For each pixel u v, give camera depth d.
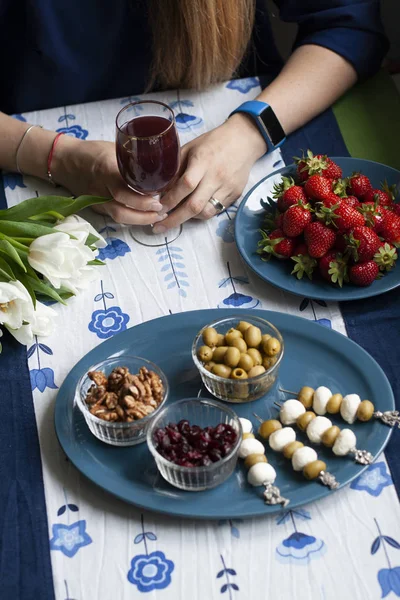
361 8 1.52
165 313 1.16
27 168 1.39
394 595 0.83
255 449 0.94
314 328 1.09
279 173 1.32
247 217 1.27
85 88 1.66
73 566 0.89
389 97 1.49
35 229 1.11
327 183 1.19
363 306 1.15
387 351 1.08
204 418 0.98
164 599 0.85
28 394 1.07
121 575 0.87
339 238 1.15
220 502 0.91
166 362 1.08
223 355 1.02
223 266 1.22
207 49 1.45
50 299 1.18
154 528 0.91
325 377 1.04
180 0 1.39
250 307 1.16
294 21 1.60
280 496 0.91
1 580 0.88
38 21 1.55
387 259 1.14
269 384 1.02
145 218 1.27
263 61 1.78
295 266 1.16
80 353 1.12
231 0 1.41
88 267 1.18
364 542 0.88
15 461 1.00
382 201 1.21
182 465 0.90
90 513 0.93
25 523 0.93
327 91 1.46
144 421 0.96
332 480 0.91
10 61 1.64
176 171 1.23
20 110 1.69
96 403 0.99
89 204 1.17
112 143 1.36
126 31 1.60
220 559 0.88
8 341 1.14
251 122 1.40
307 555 0.87
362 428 0.97
